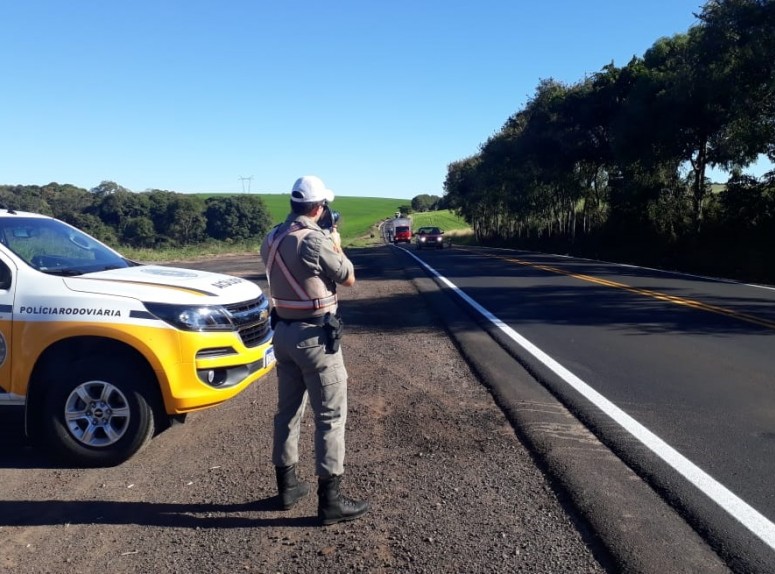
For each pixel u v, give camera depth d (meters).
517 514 4.22
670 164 31.94
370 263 30.92
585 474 4.74
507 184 55.69
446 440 5.62
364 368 8.45
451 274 22.83
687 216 30.84
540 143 42.47
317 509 4.34
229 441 5.68
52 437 5.11
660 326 11.17
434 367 8.44
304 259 4.12
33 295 5.16
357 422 6.18
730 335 10.30
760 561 3.57
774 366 8.18
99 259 6.26
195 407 5.18
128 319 5.04
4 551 3.90
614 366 8.17
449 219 133.25
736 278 21.06
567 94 40.22
